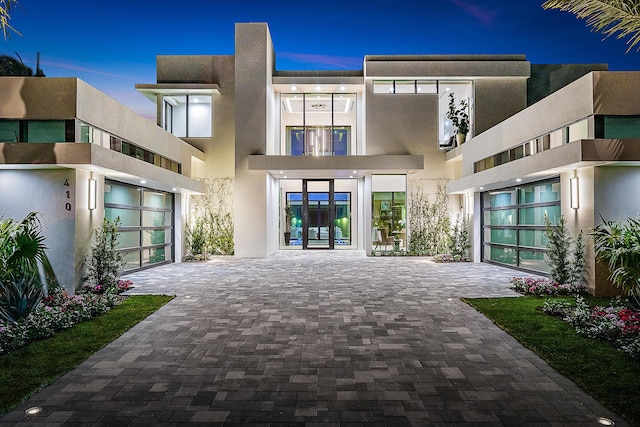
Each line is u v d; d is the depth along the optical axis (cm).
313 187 2083
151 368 445
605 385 391
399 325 616
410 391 387
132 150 1127
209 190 1823
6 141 856
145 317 658
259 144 1719
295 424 326
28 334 530
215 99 1833
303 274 1158
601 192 854
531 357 479
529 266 1191
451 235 1666
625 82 837
